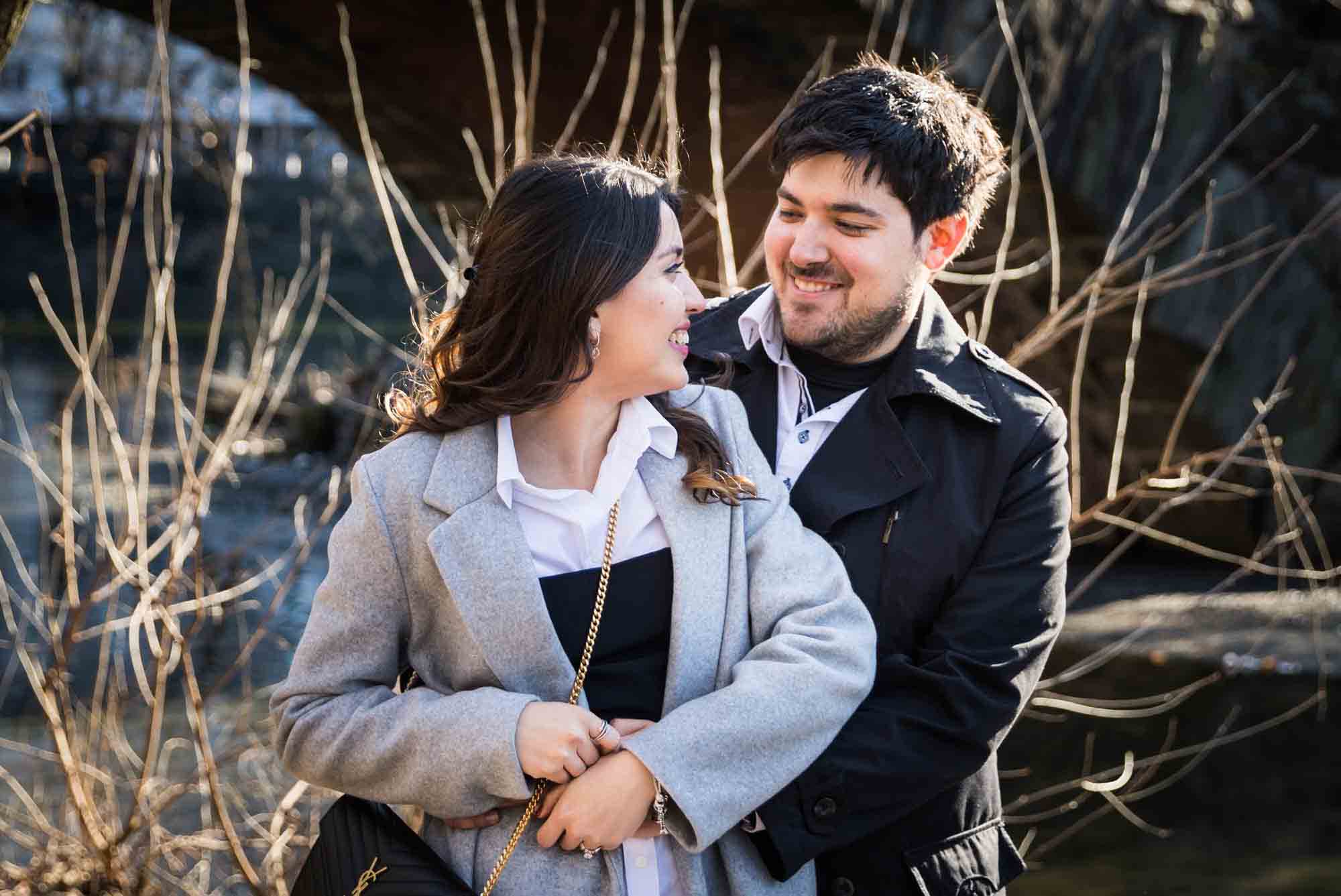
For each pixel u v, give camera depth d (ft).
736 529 7.13
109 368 15.10
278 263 87.66
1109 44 28.48
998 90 27.30
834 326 7.97
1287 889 18.28
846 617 7.09
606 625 6.85
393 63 36.73
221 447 13.65
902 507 7.88
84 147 29.19
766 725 6.61
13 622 14.14
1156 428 35.65
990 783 8.18
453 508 6.75
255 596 27.14
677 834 6.54
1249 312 32.24
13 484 39.93
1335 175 30.78
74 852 14.53
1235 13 30.71
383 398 7.42
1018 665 7.60
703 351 8.63
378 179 12.52
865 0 27.09
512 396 6.77
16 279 89.86
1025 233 30.96
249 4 33.04
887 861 7.81
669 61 13.55
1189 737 24.09
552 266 6.63
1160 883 18.42
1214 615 30.83
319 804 14.88
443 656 6.95
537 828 6.68
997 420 7.87
